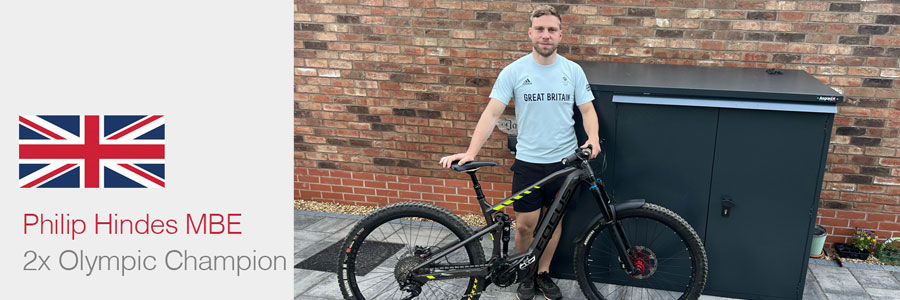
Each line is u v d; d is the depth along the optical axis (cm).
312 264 396
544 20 287
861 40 380
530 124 311
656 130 326
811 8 381
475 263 313
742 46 397
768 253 337
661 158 330
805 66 393
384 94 466
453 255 338
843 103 395
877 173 402
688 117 321
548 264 354
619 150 333
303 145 499
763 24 391
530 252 310
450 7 432
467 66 443
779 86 324
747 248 338
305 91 481
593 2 409
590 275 355
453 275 311
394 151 482
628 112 326
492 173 468
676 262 346
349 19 452
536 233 312
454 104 455
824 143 311
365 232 316
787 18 386
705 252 332
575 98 317
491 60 436
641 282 357
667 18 402
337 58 465
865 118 394
